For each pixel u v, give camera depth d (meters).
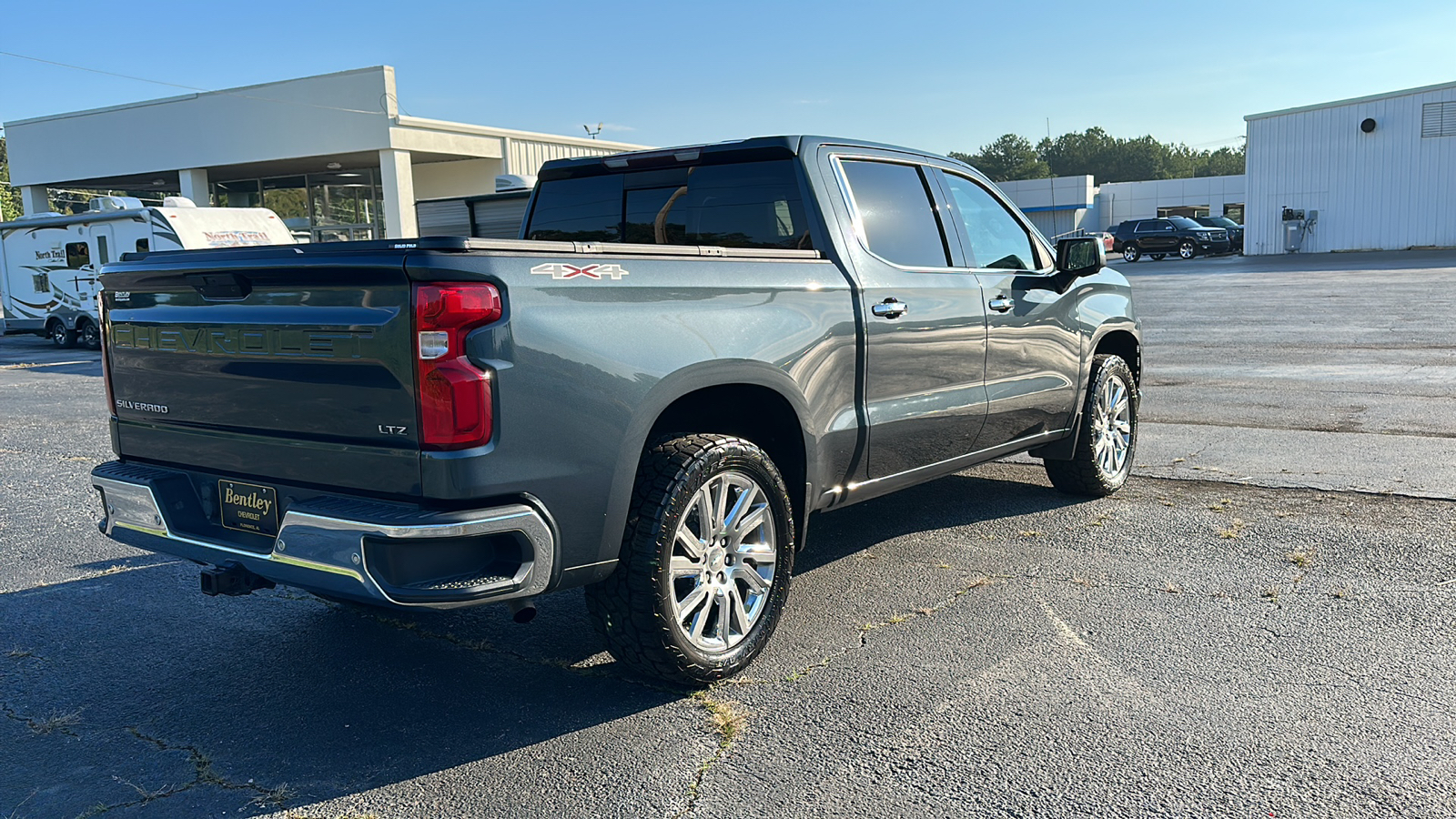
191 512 3.54
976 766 2.96
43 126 28.23
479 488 2.85
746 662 3.62
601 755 3.09
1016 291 5.01
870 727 3.22
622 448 3.16
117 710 3.52
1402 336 13.31
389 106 23.58
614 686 3.59
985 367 4.81
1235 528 5.27
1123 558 4.84
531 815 2.78
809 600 4.38
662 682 3.58
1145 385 10.27
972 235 4.95
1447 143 35.03
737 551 3.58
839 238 4.13
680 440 3.42
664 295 3.32
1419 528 5.14
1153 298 21.39
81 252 19.42
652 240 4.76
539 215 5.18
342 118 24.14
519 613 3.05
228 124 25.72
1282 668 3.56
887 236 4.40
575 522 3.08
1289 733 3.10
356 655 3.95
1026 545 5.08
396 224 24.08
